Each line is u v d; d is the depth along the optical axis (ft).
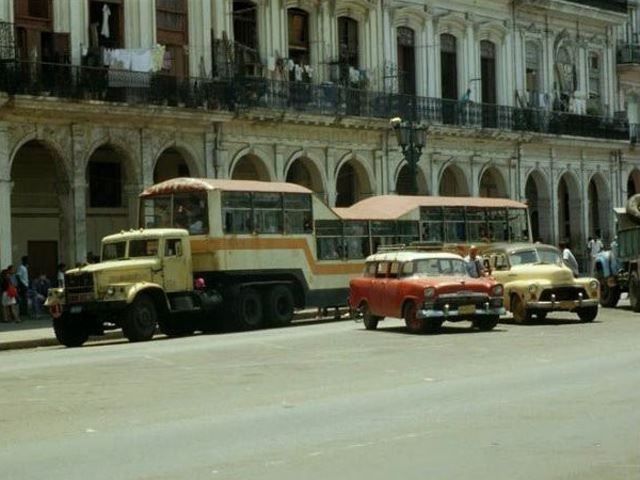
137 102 133.90
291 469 37.45
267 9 156.35
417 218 131.95
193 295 105.91
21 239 140.05
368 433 44.11
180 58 145.07
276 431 45.21
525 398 52.60
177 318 108.88
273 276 114.21
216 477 36.45
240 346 86.43
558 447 40.37
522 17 198.08
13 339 102.83
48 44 130.72
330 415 49.14
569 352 74.79
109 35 137.59
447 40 185.37
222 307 109.81
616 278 121.70
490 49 193.26
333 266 120.98
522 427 44.57
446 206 136.56
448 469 36.94
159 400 56.29
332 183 162.30
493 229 142.72
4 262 125.08
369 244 125.70
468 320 97.66
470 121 181.27
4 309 123.75
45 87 125.49
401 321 112.78
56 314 100.37
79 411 53.21
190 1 146.20
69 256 130.62
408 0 176.96
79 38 133.08
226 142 147.64
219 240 108.78
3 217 124.98
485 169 188.34
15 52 125.29
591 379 59.26
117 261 102.94
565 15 206.59
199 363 74.13
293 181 164.76
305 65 160.45
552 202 201.36
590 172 210.79
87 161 132.26
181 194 110.73
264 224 113.70
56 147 129.39
